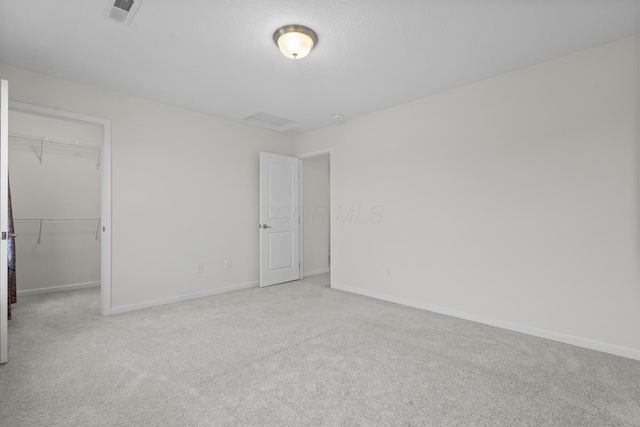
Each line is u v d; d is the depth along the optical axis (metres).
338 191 4.29
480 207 2.96
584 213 2.41
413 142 3.48
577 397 1.73
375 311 3.29
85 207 4.46
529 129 2.67
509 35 2.22
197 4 1.90
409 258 3.51
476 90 2.99
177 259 3.65
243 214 4.34
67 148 4.34
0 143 2.10
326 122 4.27
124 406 1.64
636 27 2.11
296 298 3.81
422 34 2.21
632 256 2.22
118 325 2.85
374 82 3.00
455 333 2.67
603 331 2.32
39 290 4.07
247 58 2.55
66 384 1.85
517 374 1.98
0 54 2.48
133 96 3.33
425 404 1.67
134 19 2.04
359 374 1.98
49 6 1.91
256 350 2.33
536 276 2.63
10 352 2.27
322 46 2.37
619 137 2.27
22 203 4.01
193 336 2.59
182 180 3.71
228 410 1.61
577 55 2.44
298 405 1.66
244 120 4.21
